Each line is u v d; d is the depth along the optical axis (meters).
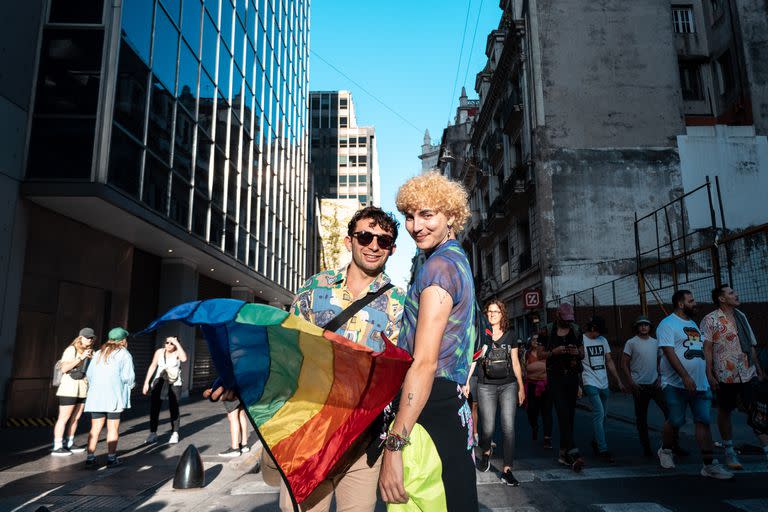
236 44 21.03
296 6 33.97
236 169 20.84
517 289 24.30
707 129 20.58
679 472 5.66
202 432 9.70
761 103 20.64
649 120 20.77
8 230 10.77
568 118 20.73
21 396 11.06
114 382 6.70
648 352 6.76
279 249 27.95
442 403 1.77
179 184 15.48
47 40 11.83
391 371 1.85
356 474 2.16
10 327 10.77
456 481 1.73
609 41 21.36
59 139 11.41
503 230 26.91
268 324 1.99
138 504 4.84
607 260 19.61
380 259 2.47
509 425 5.47
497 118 28.44
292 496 1.97
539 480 5.49
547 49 21.31
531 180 20.81
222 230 19.14
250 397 2.07
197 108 16.91
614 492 4.91
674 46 21.34
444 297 1.72
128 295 15.54
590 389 6.71
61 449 7.58
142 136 13.20
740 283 17.86
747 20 21.19
